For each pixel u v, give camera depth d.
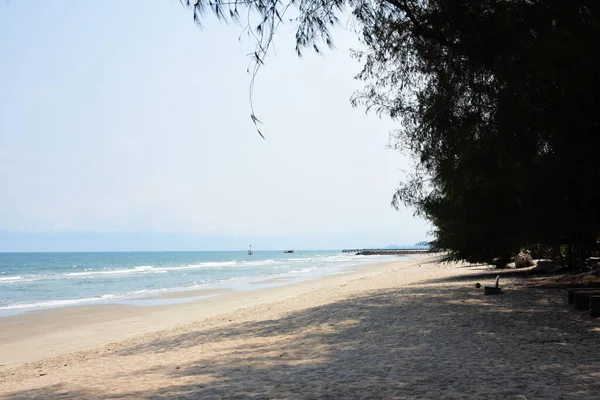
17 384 8.52
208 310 22.62
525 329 9.62
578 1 7.27
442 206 15.81
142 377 7.67
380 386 6.02
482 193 13.58
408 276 30.86
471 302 14.08
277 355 8.64
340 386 6.12
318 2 6.52
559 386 5.59
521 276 23.64
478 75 8.88
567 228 11.93
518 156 9.32
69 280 51.84
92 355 11.81
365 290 21.06
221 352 9.51
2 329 19.11
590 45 7.25
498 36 7.68
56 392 7.04
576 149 8.88
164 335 13.59
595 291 11.95
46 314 23.31
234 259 144.75
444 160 11.39
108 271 73.94
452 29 7.93
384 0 7.85
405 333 9.94
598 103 7.96
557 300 13.55
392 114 11.84
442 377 6.31
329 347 9.05
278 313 15.27
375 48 9.94
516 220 13.97
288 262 106.31
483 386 5.76
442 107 9.58
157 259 152.75
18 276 61.53
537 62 7.54
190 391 6.34
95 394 6.61
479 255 22.33
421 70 10.23
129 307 25.48
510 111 8.22
